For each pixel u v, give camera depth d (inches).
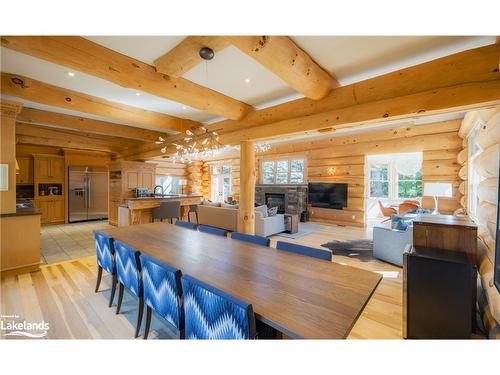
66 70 107.6
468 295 70.5
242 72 109.1
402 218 168.6
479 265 89.6
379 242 155.8
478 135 125.5
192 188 423.5
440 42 83.7
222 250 85.7
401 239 141.9
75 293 108.7
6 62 100.6
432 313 74.3
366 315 91.1
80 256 165.0
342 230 246.7
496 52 79.7
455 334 71.7
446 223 84.4
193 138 162.9
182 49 85.6
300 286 56.7
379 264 148.6
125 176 264.8
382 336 78.6
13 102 127.6
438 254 77.2
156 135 224.8
